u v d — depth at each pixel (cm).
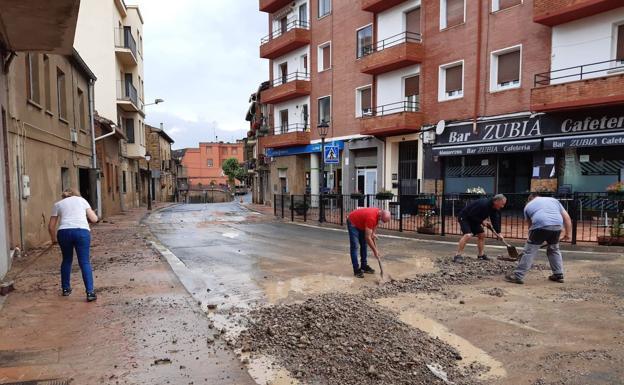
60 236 585
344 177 2359
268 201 3469
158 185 4778
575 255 882
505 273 726
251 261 898
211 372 366
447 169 1791
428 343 419
